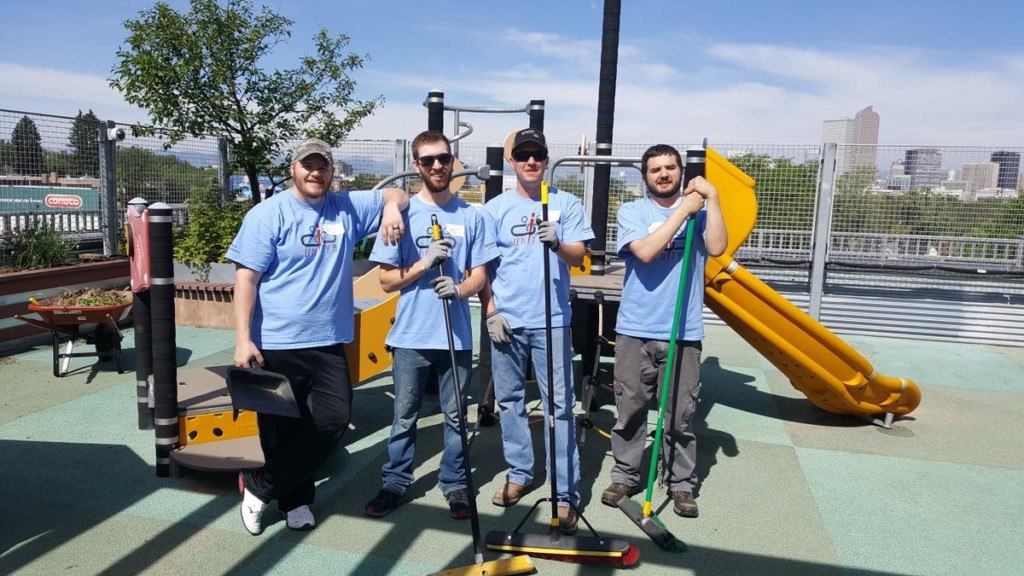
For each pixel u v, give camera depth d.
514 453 3.31
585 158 4.71
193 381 4.02
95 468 3.63
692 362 3.27
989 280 7.59
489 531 3.06
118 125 7.80
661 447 3.55
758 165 8.06
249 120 8.30
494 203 3.23
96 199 7.67
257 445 3.56
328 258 2.88
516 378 3.25
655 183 3.27
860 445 4.34
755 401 5.27
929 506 3.46
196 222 7.71
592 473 3.82
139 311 4.10
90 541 2.90
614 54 5.27
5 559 2.74
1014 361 6.83
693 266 3.21
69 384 5.09
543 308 3.11
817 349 4.37
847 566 2.87
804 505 3.45
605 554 2.80
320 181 2.83
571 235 3.15
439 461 3.88
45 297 6.32
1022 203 7.59
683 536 3.10
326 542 2.95
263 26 8.13
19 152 6.76
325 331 2.88
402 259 3.09
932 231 7.79
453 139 6.18
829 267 7.96
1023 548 3.05
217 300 7.08
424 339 3.06
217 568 2.73
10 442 3.97
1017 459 4.14
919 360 6.82
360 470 3.73
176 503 3.26
